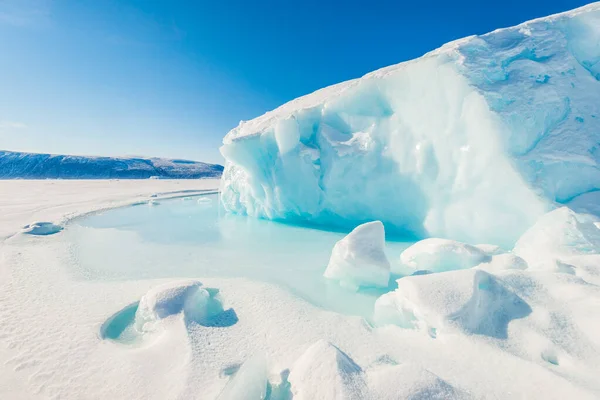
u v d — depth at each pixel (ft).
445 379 8.04
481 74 22.58
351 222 32.63
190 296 12.42
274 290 15.38
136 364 9.28
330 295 15.60
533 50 23.68
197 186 105.40
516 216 20.51
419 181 25.89
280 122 31.48
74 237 29.07
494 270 15.30
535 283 11.35
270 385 8.44
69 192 72.84
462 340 9.23
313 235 31.45
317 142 33.35
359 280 16.40
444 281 11.10
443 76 23.52
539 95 21.70
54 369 9.12
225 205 47.03
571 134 21.04
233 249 25.79
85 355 9.82
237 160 34.96
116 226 35.81
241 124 45.11
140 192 75.46
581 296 10.17
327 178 31.68
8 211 41.75
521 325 9.72
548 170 20.40
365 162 29.17
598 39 23.20
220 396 7.41
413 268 19.26
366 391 6.69
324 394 6.72
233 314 12.73
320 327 11.41
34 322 11.93
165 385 8.39
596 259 12.81
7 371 9.02
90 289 15.57
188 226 36.29
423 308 10.30
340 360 7.41
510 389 7.48
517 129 21.16
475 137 22.13
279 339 10.66
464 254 17.07
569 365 8.13
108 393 8.16
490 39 24.64
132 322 12.59
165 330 10.92
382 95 28.81
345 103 31.35
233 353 9.91
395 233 29.37
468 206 22.63
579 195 20.11
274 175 34.63
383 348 9.84
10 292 14.96
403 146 26.99
